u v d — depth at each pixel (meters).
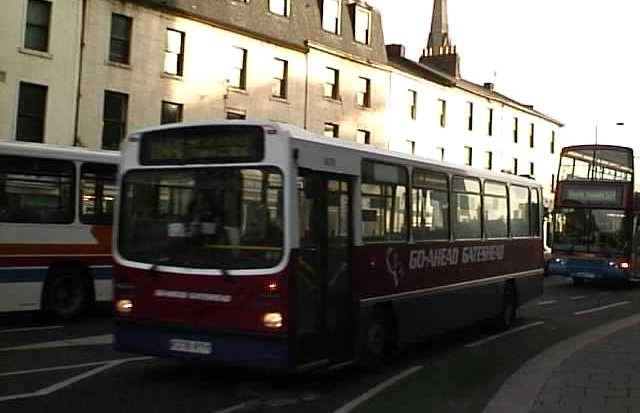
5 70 24.83
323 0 37.50
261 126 7.73
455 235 11.61
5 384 8.00
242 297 7.55
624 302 20.25
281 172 7.59
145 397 7.62
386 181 9.57
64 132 26.39
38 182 12.66
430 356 10.90
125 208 8.35
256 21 33.59
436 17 100.25
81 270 13.36
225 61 32.06
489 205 13.10
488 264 12.95
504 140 54.66
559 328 14.34
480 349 11.61
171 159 8.14
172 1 29.86
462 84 49.09
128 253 8.25
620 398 7.85
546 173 60.94
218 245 7.79
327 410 7.35
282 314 7.42
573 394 8.05
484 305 12.77
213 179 7.91
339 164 8.48
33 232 12.55
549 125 61.41
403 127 43.47
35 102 25.89
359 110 39.66
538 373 9.36
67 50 26.47
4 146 12.20
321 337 8.05
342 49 38.38
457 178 11.73
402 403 7.78
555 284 26.78
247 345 7.51
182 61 30.45
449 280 11.35
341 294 8.53
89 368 8.99
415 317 10.21
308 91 36.22
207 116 31.30
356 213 8.81
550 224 25.39
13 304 12.24
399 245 9.82
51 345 10.59
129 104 28.44
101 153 13.72
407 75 43.56
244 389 8.15
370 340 9.12
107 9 27.67
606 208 24.50
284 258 7.46
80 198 13.30
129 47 28.56
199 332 7.74
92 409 7.05
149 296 8.05
